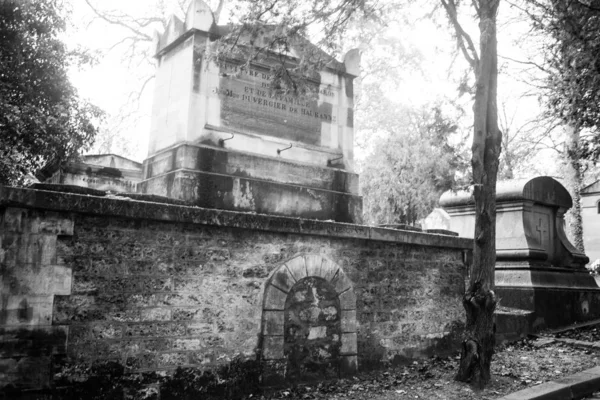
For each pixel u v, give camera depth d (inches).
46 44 470.6
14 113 441.7
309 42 323.0
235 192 304.0
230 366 261.4
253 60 327.3
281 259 287.1
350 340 306.0
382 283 331.6
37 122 453.4
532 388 272.2
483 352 284.5
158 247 248.5
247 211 306.5
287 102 340.2
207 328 257.1
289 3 301.7
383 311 329.7
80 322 225.1
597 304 493.0
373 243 330.0
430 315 356.2
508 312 410.3
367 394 268.4
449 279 372.5
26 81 467.8
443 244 364.8
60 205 223.0
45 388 214.1
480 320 286.2
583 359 339.6
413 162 770.2
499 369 312.8
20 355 211.5
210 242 264.1
